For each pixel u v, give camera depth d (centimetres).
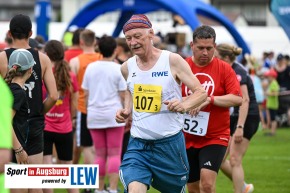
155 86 1005
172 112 1009
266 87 3591
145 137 1012
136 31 984
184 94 1160
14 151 1045
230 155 1410
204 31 1145
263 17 9625
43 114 1180
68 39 3077
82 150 1781
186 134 1170
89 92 1529
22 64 1023
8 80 1013
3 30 3884
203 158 1145
